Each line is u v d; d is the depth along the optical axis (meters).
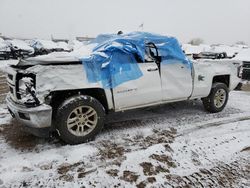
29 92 3.51
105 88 4.02
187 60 4.99
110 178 3.05
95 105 3.97
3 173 3.06
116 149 3.79
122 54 4.22
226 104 6.52
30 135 4.22
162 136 4.33
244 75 10.38
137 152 3.69
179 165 3.38
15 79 3.70
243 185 3.01
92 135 4.04
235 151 3.85
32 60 3.87
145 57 4.47
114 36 4.88
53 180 2.98
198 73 5.25
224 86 5.82
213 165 3.43
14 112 3.75
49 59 3.76
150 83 4.50
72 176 3.07
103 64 3.98
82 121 3.93
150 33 4.95
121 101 4.25
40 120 3.53
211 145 4.01
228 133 4.53
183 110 6.00
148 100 4.56
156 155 3.62
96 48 4.36
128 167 3.30
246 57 10.76
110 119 5.20
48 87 3.55
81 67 3.81
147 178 3.07
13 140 4.02
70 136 3.84
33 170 3.16
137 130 4.58
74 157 3.52
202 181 3.06
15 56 22.50
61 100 3.92
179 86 4.94
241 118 5.46
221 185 3.00
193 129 4.70
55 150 3.70
